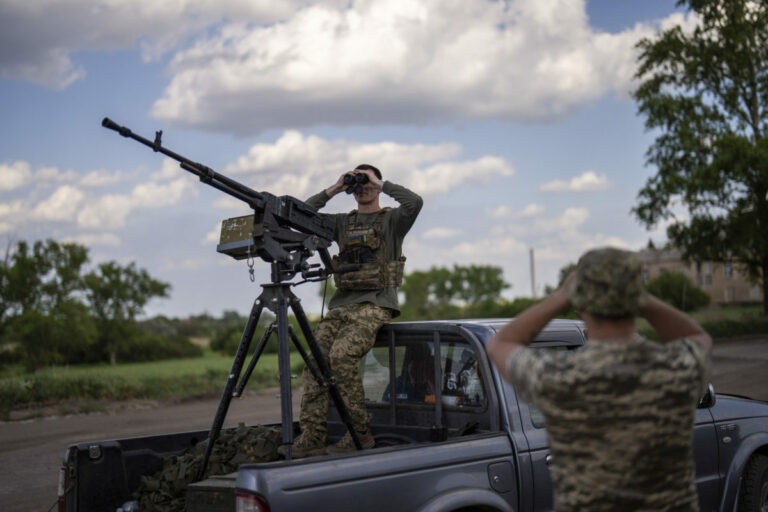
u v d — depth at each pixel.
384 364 4.86
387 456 3.61
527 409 4.25
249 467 3.29
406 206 4.89
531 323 2.55
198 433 4.69
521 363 2.46
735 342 32.53
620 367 2.31
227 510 3.51
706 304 62.09
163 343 88.56
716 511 5.12
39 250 56.94
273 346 54.59
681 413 2.34
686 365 2.35
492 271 131.25
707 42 39.66
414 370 4.68
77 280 58.06
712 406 5.14
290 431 4.04
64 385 18.80
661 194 38.41
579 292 2.37
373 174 5.05
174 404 18.12
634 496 2.30
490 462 3.96
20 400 17.64
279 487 3.25
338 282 4.98
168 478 4.15
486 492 3.83
